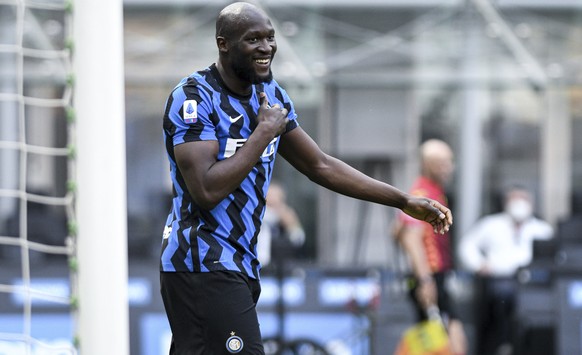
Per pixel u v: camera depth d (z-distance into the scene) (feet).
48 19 118.93
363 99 147.13
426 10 125.90
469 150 148.15
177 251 42.04
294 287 94.68
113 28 52.08
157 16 124.36
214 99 41.57
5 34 121.29
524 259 116.57
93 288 51.96
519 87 143.33
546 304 99.81
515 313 101.91
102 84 51.90
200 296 41.75
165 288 42.88
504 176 149.38
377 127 147.64
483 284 105.81
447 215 44.91
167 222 43.24
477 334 106.11
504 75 135.74
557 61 132.57
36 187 138.21
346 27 127.95
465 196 147.74
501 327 105.19
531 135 149.28
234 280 41.91
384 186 45.52
